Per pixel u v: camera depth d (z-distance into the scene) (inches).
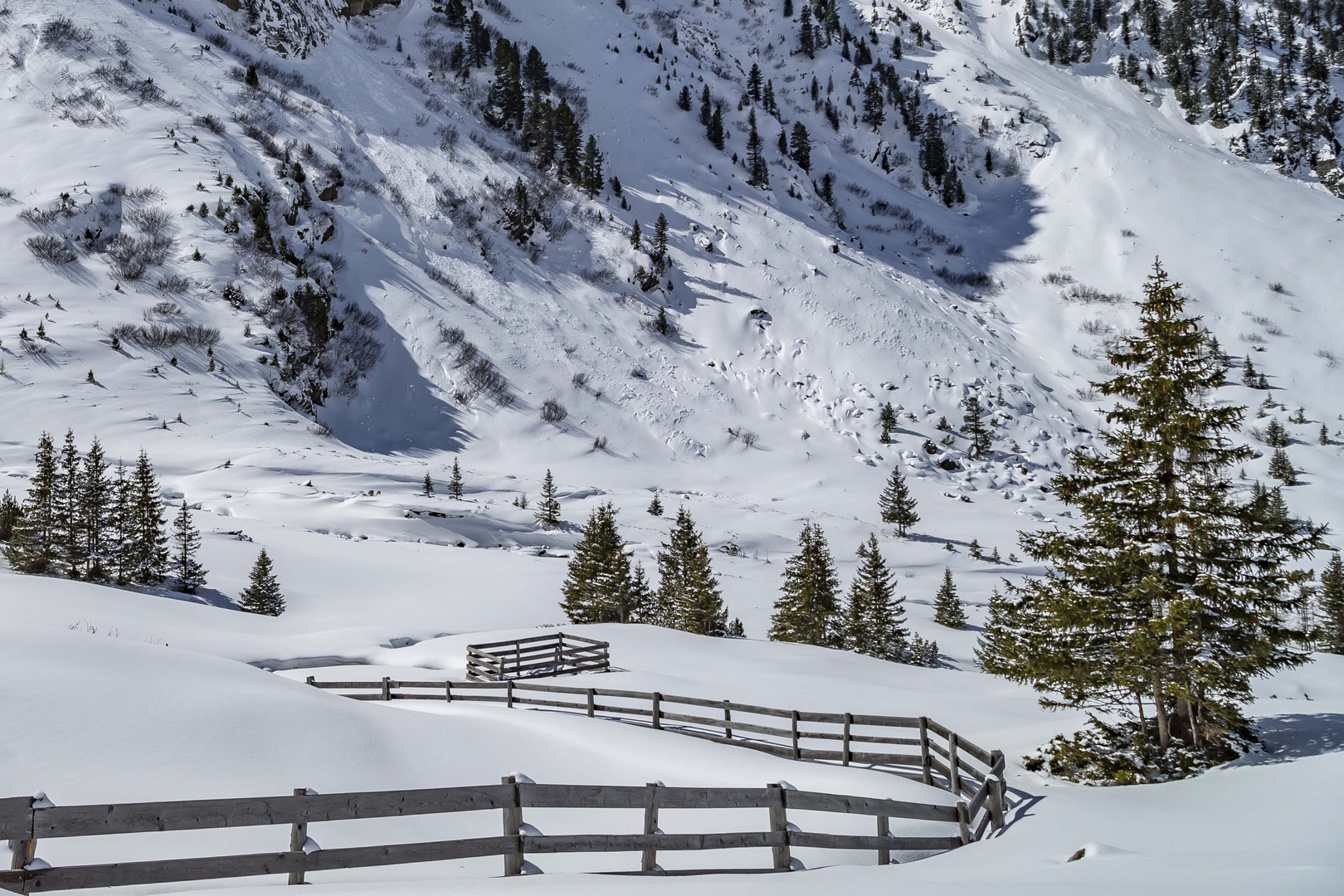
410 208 5738.2
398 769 528.7
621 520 3380.9
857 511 4119.1
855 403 5246.1
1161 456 682.8
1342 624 1955.0
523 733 649.0
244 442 3570.4
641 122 7672.2
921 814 411.5
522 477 3976.4
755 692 1008.2
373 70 6998.0
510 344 5078.7
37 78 5452.8
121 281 4370.1
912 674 1310.3
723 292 5989.2
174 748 459.5
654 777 583.8
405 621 1635.1
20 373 3639.3
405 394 4606.3
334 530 2716.5
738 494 4352.9
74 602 1127.6
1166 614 633.0
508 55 7411.4
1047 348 6171.3
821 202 7480.3
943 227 7677.2
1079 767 654.5
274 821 263.7
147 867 249.6
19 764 406.0
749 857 441.4
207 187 4906.5
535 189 6289.4
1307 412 5108.3
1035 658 693.3
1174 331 684.1
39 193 4704.7
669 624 2020.2
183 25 6328.7
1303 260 6579.7
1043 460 4918.8
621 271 5959.6
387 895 255.0
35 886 237.5
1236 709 613.3
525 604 1937.7
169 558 1953.7
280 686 603.5
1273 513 663.1
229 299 4448.8
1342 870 262.5
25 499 2310.5
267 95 6008.9
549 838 300.8
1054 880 283.6
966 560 3294.8
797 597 2055.9
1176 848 362.9
